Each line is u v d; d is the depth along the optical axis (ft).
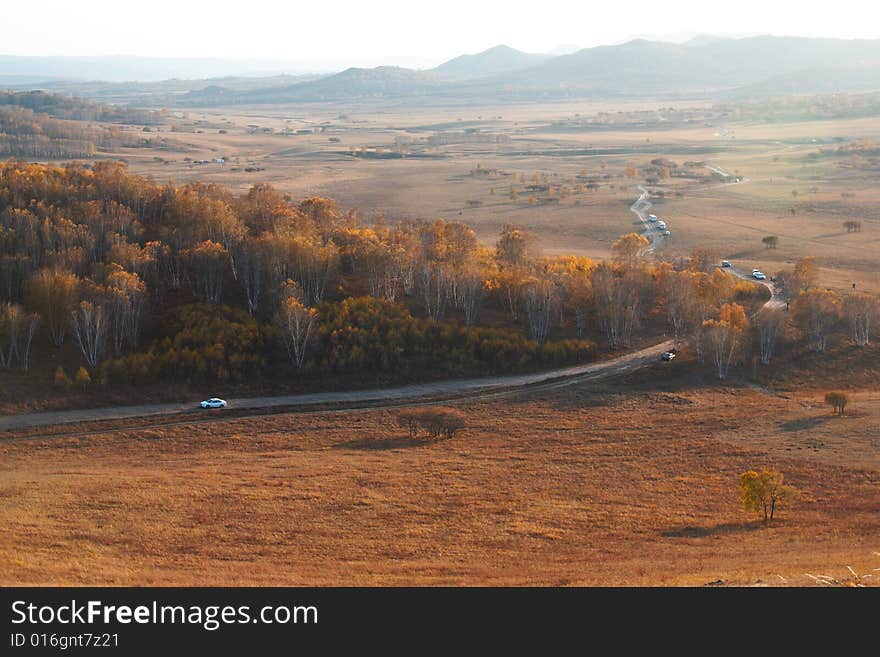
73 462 343.46
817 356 512.22
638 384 467.93
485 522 272.51
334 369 459.32
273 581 201.46
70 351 448.24
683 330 553.23
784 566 203.72
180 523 262.06
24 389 408.05
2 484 298.56
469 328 505.25
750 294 634.02
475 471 334.03
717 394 454.40
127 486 301.22
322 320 481.05
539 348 498.28
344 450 366.84
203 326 461.37
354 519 272.72
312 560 229.45
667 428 395.96
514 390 455.63
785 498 276.21
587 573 210.18
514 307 549.54
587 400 441.27
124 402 414.00
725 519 277.44
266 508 281.13
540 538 257.14
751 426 393.91
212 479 315.58
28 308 455.22
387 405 429.38
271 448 371.35
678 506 293.43
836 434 375.04
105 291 445.37
